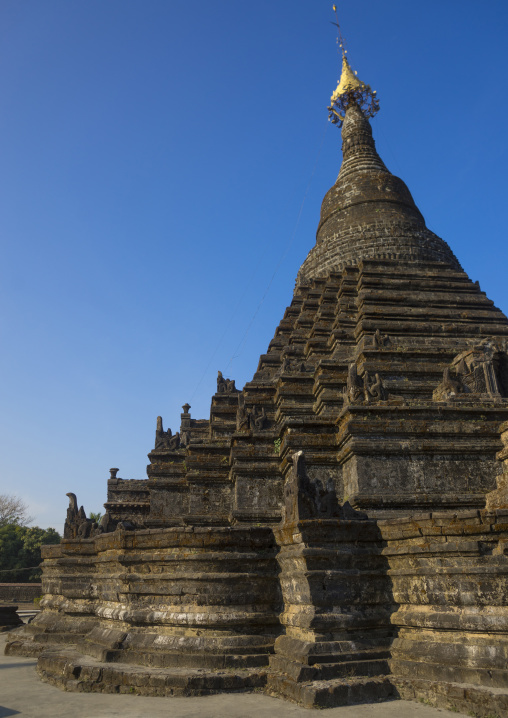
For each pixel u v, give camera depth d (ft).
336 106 170.91
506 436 62.03
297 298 136.77
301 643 43.11
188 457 95.20
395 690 39.96
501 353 74.59
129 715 37.40
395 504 61.31
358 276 113.09
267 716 36.19
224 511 92.68
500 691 35.27
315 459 72.02
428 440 65.00
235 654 46.98
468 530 40.73
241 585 49.65
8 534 276.82
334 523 45.60
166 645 48.49
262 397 107.76
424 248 123.24
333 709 37.22
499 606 38.22
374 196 138.41
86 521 86.63
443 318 100.58
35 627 74.28
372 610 44.86
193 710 38.14
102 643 53.72
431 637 41.22
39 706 40.68
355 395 68.95
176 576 50.19
